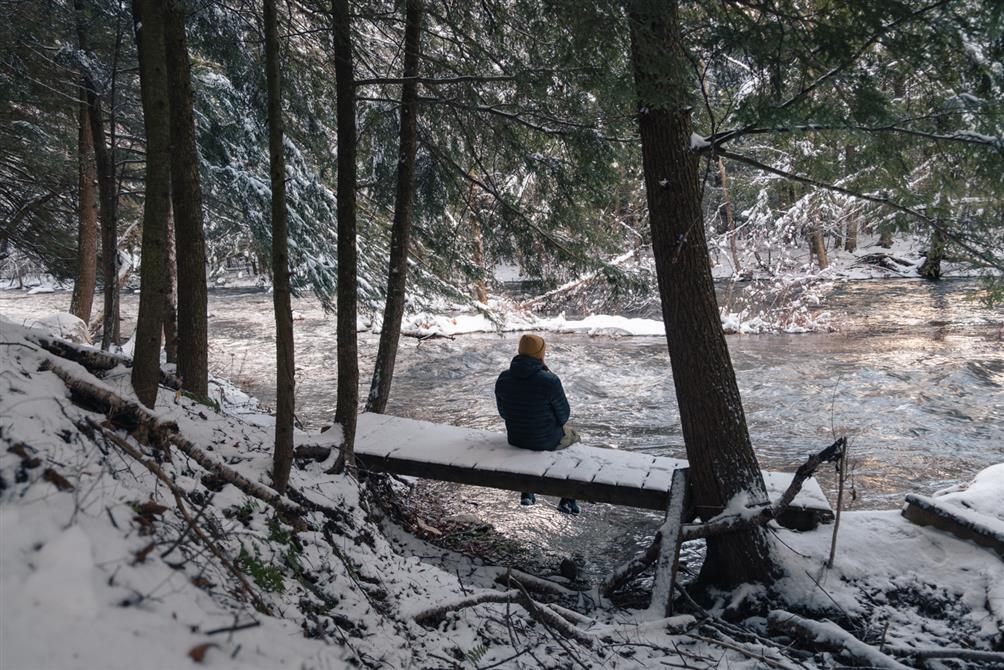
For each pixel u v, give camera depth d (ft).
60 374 9.96
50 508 6.93
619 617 14.79
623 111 18.67
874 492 22.54
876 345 46.98
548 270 27.66
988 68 13.29
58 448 8.09
